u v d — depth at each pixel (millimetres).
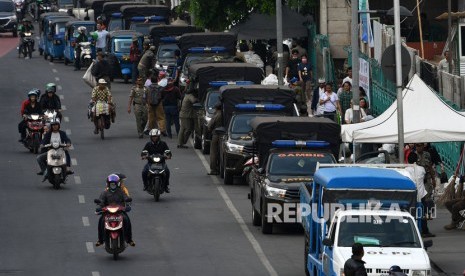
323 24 120500
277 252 59281
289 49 128875
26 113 90125
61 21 156125
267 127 68812
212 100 90125
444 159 73875
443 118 64812
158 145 73062
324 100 89000
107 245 57500
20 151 90562
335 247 47562
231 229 64875
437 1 117188
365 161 68500
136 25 144125
